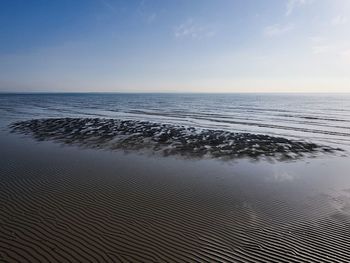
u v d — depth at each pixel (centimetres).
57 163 1523
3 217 857
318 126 3416
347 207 1023
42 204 963
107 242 740
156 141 2295
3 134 2519
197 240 765
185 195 1105
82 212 912
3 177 1243
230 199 1078
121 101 10588
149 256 685
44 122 3366
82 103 8962
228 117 4491
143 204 998
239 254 700
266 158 1816
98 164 1534
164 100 11550
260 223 877
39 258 662
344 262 670
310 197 1127
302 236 796
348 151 2091
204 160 1716
